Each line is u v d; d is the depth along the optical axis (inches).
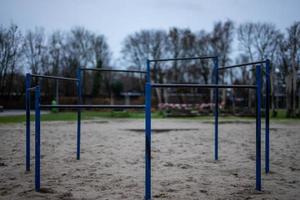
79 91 178.9
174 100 1432.1
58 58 1342.3
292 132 368.8
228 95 1261.1
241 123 524.4
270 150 223.5
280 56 914.1
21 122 508.4
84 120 574.9
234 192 116.6
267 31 1007.0
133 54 1544.0
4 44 1000.9
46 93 1295.5
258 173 119.1
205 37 1418.6
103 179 135.3
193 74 1448.1
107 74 1576.0
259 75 116.1
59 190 118.3
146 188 104.0
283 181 133.3
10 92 1254.9
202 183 129.6
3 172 148.1
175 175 143.6
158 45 1509.6
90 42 1482.5
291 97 857.5
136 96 1606.8
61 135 313.7
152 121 570.3
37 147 116.9
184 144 250.8
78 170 152.8
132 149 221.9
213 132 356.2
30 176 140.2
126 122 534.3
